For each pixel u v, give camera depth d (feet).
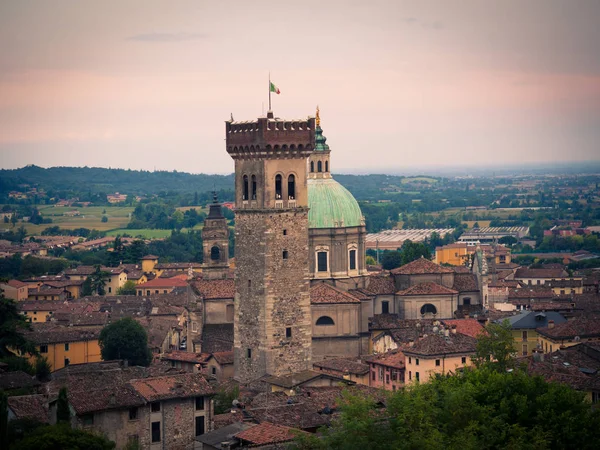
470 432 602.44
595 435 629.92
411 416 597.52
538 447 595.06
